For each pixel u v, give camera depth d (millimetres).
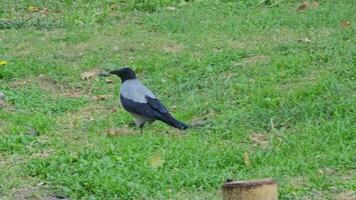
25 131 12375
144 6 20062
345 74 14242
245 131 12320
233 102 13688
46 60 15977
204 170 10875
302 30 17141
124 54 16359
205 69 15094
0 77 14977
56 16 19578
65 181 10469
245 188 8508
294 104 13172
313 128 12148
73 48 16812
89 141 12008
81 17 19328
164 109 12250
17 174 10812
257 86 14148
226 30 17516
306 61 15047
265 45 16219
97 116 13414
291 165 10867
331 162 10945
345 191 10070
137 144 11633
